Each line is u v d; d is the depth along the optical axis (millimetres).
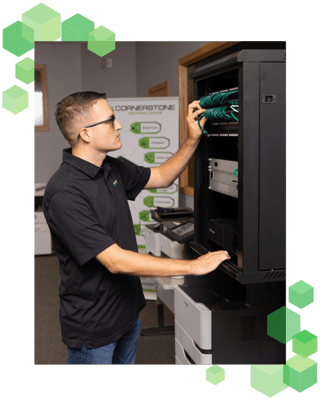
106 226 1612
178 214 2805
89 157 1630
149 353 2656
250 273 1622
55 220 1538
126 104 3586
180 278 2600
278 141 1596
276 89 1572
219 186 1920
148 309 3434
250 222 1608
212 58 1832
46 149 5535
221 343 1880
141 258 1502
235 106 1626
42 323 3238
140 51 5188
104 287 1622
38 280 4262
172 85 3791
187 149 1934
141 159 3627
